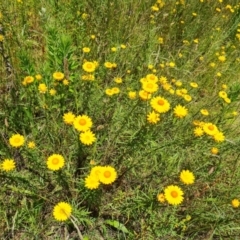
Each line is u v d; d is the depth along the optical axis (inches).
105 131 22.4
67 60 23.0
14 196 19.1
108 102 23.6
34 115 22.8
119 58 28.6
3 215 18.4
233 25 36.4
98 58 28.2
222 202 20.1
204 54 33.8
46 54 26.6
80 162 20.3
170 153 21.7
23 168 20.6
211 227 19.4
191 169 21.4
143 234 18.1
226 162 22.9
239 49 36.2
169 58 30.9
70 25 30.5
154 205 18.7
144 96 20.0
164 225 18.1
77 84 24.6
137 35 31.1
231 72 31.6
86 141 17.8
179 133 23.2
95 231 19.5
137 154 21.2
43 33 28.6
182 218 19.9
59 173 17.6
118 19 31.9
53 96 22.5
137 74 29.1
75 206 18.1
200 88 29.1
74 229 19.2
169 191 17.1
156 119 19.4
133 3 32.7
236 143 21.2
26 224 18.9
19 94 23.0
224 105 25.5
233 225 19.8
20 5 29.6
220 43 33.4
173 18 35.4
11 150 20.0
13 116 21.5
